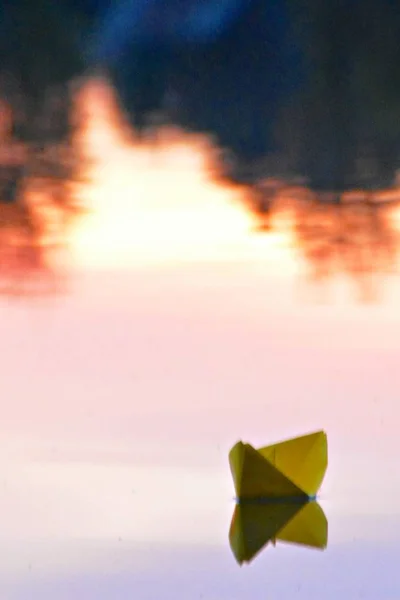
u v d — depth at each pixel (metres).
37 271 11.37
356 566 4.82
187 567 4.82
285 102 18.20
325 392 7.85
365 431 6.98
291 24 20.11
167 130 17.16
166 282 11.09
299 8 20.17
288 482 5.73
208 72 19.03
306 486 5.79
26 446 6.73
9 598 4.46
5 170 14.69
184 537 5.20
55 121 17.02
